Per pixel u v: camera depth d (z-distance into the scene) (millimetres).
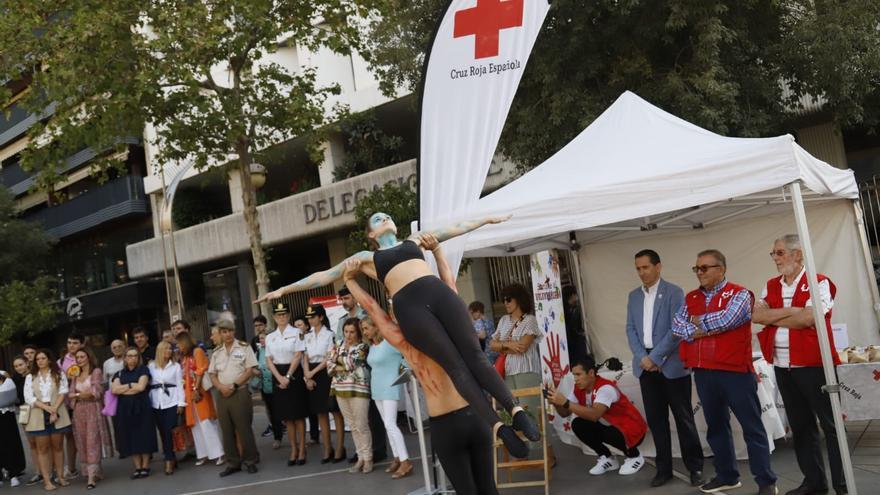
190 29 12414
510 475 7051
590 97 11414
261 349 10836
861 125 14312
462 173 6258
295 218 20516
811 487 5426
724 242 8844
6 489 10484
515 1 6332
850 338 8203
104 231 28500
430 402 3930
